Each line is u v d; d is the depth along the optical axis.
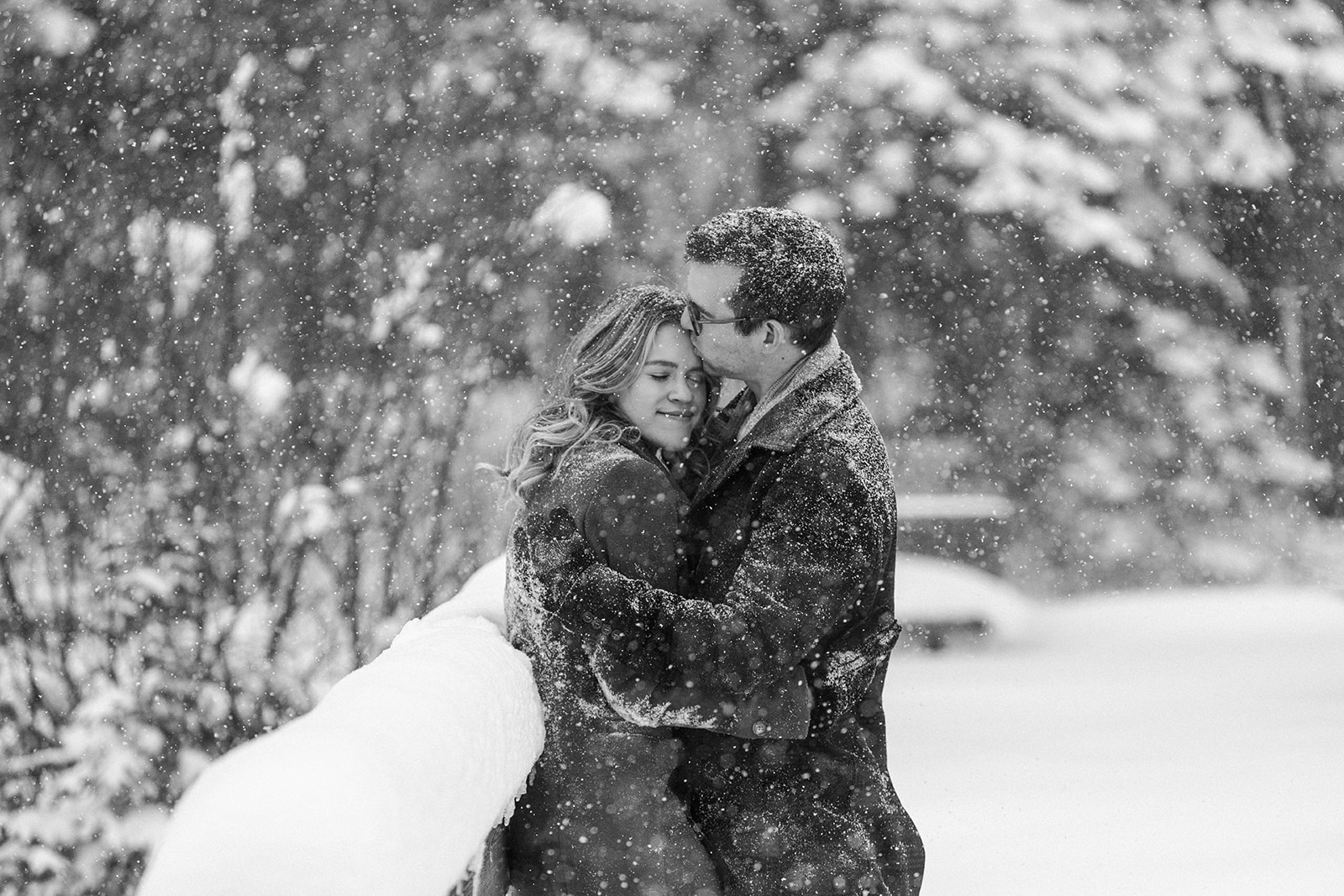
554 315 11.92
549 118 15.27
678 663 2.32
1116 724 10.79
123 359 8.75
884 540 2.55
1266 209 19.83
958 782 8.73
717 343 2.65
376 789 1.47
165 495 8.17
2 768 7.47
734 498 2.60
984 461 21.12
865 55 17.36
